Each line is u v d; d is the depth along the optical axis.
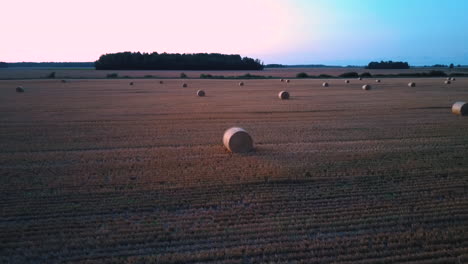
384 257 5.62
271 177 9.12
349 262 5.49
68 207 7.37
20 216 6.98
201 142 13.24
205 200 7.70
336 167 9.98
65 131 15.30
